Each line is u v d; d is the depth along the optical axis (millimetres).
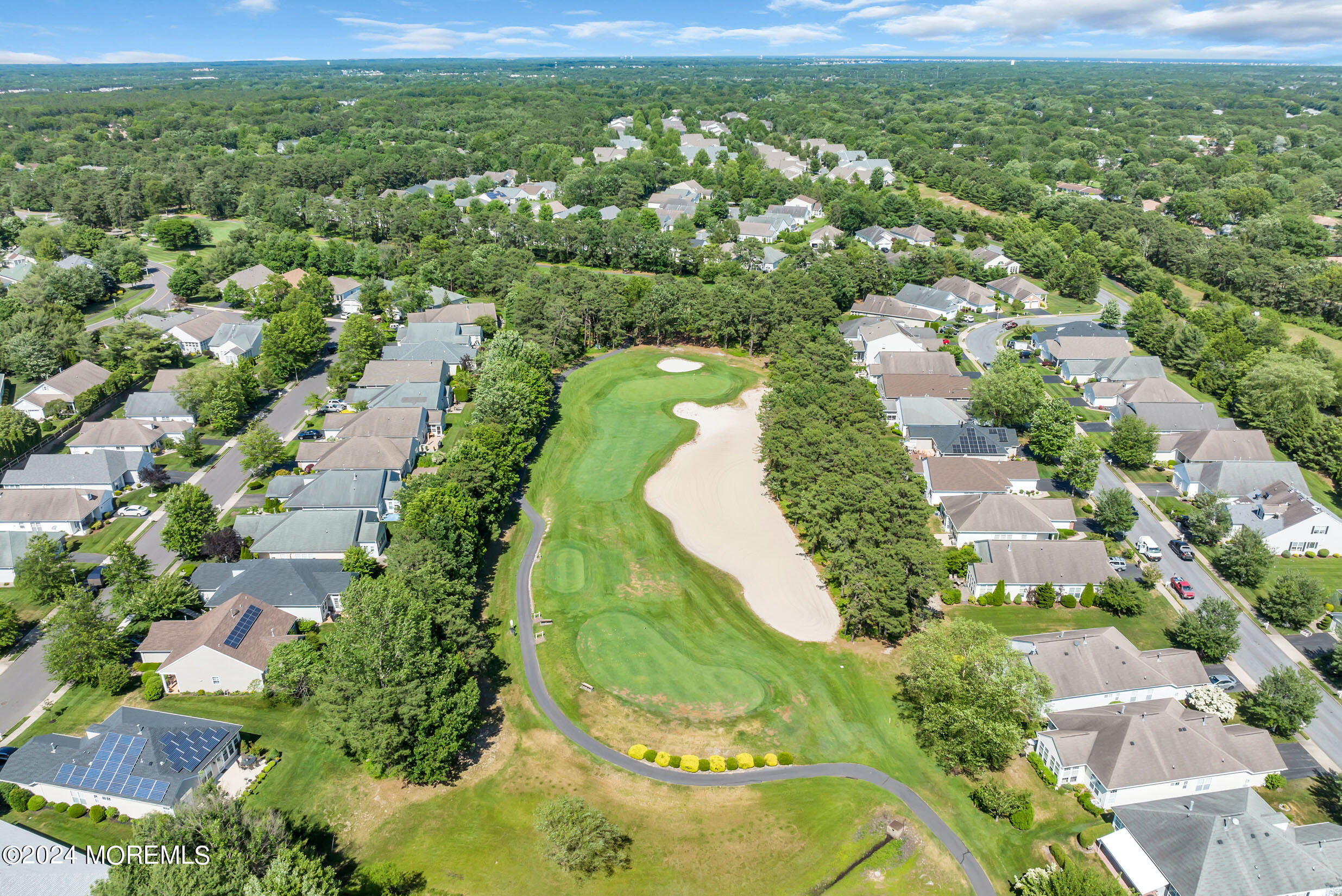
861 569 85375
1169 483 120875
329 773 67375
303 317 159375
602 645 84875
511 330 161250
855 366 163750
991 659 69125
